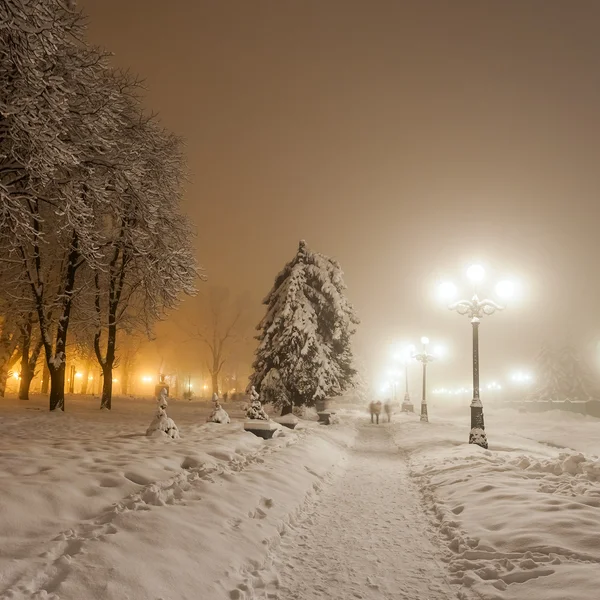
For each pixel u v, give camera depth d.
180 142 24.80
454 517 7.50
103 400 25.50
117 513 5.66
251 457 11.52
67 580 3.96
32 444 10.43
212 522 6.10
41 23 12.20
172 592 4.24
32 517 5.23
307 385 28.48
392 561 5.87
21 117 12.45
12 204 13.91
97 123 16.23
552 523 6.25
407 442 20.03
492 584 4.86
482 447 16.64
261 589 4.92
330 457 14.77
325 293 30.94
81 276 25.81
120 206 20.23
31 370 32.38
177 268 21.81
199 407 34.59
